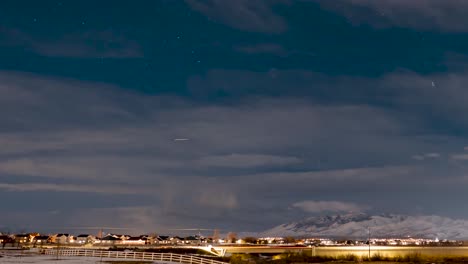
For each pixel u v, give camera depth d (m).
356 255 107.88
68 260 83.56
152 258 85.81
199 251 124.81
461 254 106.81
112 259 87.44
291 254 112.44
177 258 82.56
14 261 80.25
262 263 91.81
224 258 96.88
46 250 116.62
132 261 82.19
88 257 94.00
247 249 122.38
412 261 99.50
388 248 108.19
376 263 94.50
